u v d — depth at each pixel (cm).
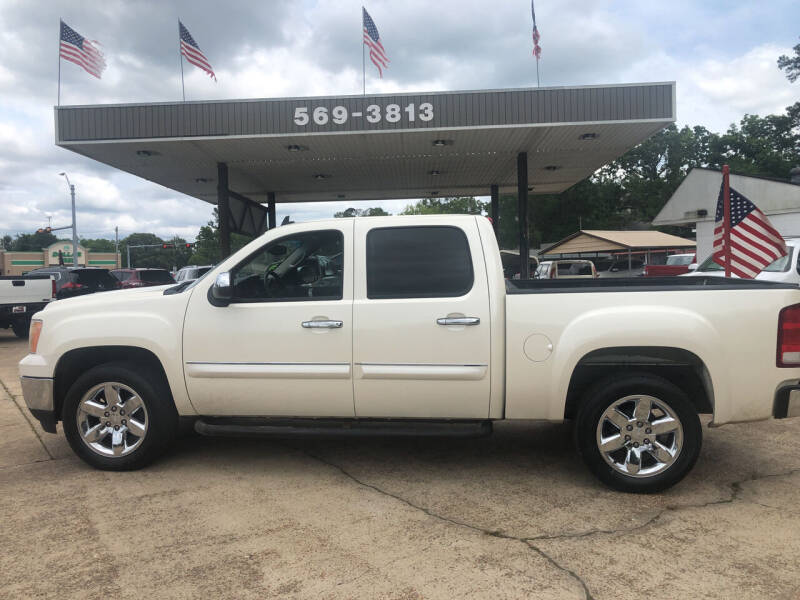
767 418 375
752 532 328
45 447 498
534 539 323
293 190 1989
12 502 379
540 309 384
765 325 371
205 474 429
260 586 277
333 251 418
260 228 1969
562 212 5794
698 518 347
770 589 270
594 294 383
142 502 378
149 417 427
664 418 379
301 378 405
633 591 270
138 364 439
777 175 5716
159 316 423
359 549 313
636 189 6044
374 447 493
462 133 1265
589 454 385
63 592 274
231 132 1231
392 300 399
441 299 395
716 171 2594
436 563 297
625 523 342
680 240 3697
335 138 1276
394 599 265
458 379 392
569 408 417
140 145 1289
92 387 430
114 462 431
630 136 1315
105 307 434
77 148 1313
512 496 385
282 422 430
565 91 1200
